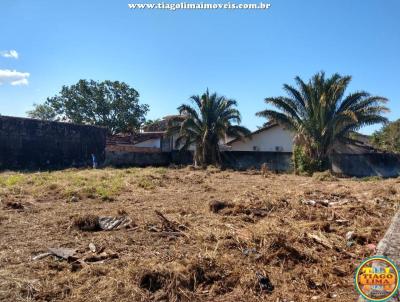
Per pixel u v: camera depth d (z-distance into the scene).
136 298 3.95
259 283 4.43
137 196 11.16
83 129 27.05
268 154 27.67
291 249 5.44
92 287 4.17
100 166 26.97
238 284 4.40
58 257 5.16
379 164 23.42
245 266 4.89
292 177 19.64
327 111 22.55
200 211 8.63
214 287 4.28
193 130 28.22
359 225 7.37
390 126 33.94
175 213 8.37
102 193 11.02
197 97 28.05
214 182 16.06
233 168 27.42
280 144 31.08
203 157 27.81
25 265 4.80
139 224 7.06
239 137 28.73
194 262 4.64
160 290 4.12
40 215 8.00
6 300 3.83
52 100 40.56
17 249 5.48
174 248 5.62
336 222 7.63
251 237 5.92
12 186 12.22
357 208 8.77
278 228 6.49
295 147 23.58
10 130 22.62
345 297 4.17
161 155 31.52
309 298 4.15
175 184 14.66
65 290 4.09
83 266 4.75
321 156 23.02
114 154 28.89
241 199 10.02
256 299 4.10
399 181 15.74
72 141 26.25
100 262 4.94
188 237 6.16
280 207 9.08
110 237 6.21
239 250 5.52
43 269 4.68
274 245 5.59
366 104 22.34
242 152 28.52
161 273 4.30
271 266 5.00
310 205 9.41
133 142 34.31
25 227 6.89
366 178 19.72
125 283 4.17
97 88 40.81
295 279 4.65
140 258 5.09
